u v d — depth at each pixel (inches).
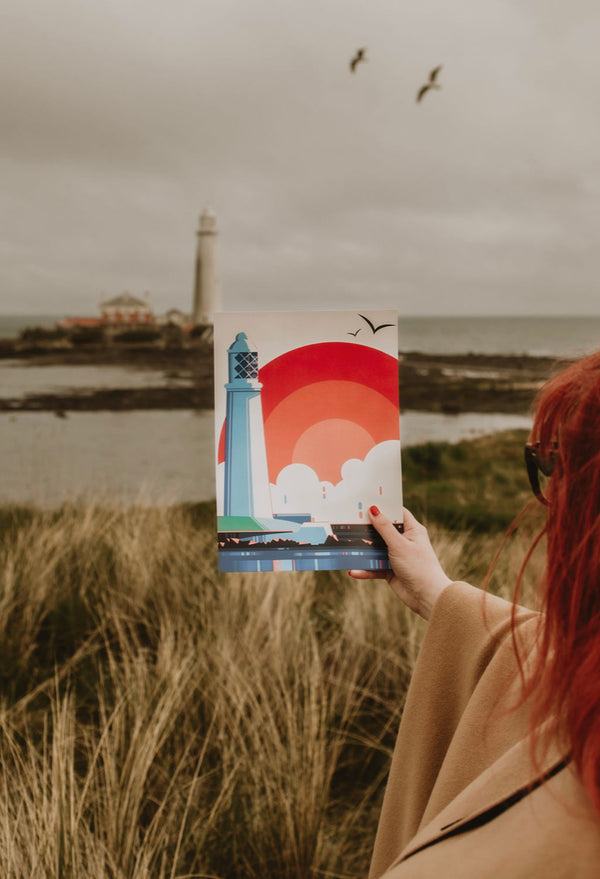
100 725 96.5
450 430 681.0
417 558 40.4
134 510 196.1
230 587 130.0
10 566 138.9
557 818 17.1
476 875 17.5
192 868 68.7
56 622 127.4
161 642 112.0
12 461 360.8
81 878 62.6
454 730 36.2
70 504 207.0
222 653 104.6
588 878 15.7
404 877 19.3
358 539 41.5
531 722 18.8
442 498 268.1
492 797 20.0
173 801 79.4
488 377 917.2
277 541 41.3
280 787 77.5
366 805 88.5
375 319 41.6
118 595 134.1
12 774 78.8
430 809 31.2
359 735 100.4
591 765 16.1
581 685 16.9
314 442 41.4
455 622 36.6
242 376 41.2
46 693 107.5
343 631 118.3
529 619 33.6
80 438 778.8
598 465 18.0
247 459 41.2
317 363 41.4
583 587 17.9
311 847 75.6
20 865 63.3
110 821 69.4
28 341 1312.7
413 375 957.2
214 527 193.6
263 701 91.0
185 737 90.8
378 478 41.6
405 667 109.2
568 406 20.6
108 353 1302.9
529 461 22.1
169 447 764.6
